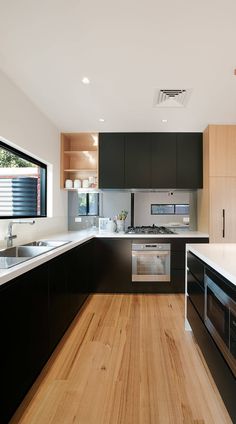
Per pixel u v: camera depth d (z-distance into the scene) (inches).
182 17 61.2
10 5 58.0
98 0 56.6
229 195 135.1
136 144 148.2
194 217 157.3
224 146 135.3
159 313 110.4
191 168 147.3
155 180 147.4
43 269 67.5
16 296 52.7
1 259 69.6
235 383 47.1
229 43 69.9
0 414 46.3
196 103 108.7
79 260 108.6
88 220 161.0
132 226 158.7
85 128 142.4
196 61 78.3
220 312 57.1
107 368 71.9
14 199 112.9
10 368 49.9
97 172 149.9
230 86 93.7
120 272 136.9
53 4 57.7
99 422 53.8
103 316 107.0
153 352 80.0
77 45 71.1
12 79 90.4
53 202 139.6
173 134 147.9
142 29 65.1
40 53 74.8
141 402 59.4
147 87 95.0
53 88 96.6
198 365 73.4
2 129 87.4
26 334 57.2
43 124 123.2
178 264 135.9
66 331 93.1
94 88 96.2
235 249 81.3
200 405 58.5
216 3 57.4
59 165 147.8
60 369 71.4
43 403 58.9
